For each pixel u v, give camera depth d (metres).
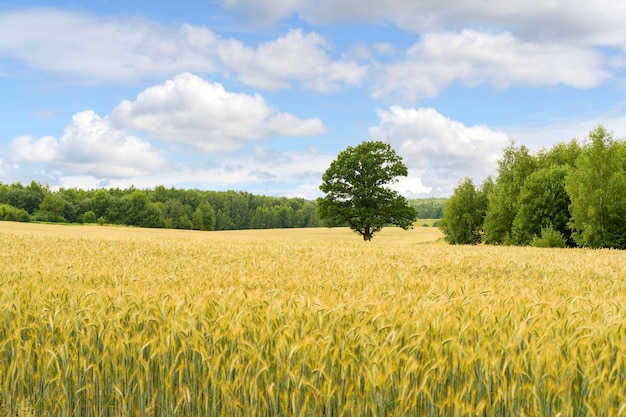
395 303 6.32
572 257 19.39
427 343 4.96
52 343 5.88
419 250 23.64
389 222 61.56
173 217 156.25
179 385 5.18
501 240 59.06
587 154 47.62
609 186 45.00
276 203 185.12
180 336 5.36
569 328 5.07
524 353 4.53
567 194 51.78
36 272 10.04
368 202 61.06
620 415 4.09
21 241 25.69
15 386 5.66
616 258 18.98
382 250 22.84
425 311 5.64
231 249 21.64
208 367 5.11
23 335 6.16
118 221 150.00
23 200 147.50
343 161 62.38
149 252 19.02
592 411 4.14
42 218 140.38
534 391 4.30
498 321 5.44
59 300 6.78
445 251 22.69
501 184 61.50
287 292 7.25
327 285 8.65
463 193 67.44
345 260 15.63
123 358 5.44
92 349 5.57
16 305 6.38
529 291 8.13
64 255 16.22
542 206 52.66
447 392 4.64
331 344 5.13
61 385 5.47
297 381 4.80
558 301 6.54
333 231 114.94
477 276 12.44
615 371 4.41
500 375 4.53
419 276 10.72
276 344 5.07
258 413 4.95
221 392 5.11
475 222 67.19
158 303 6.30
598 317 5.68
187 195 169.25
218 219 168.38
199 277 9.48
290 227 170.38
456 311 5.93
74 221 147.75
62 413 5.46
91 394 5.50
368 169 61.03
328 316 5.67
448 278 10.09
